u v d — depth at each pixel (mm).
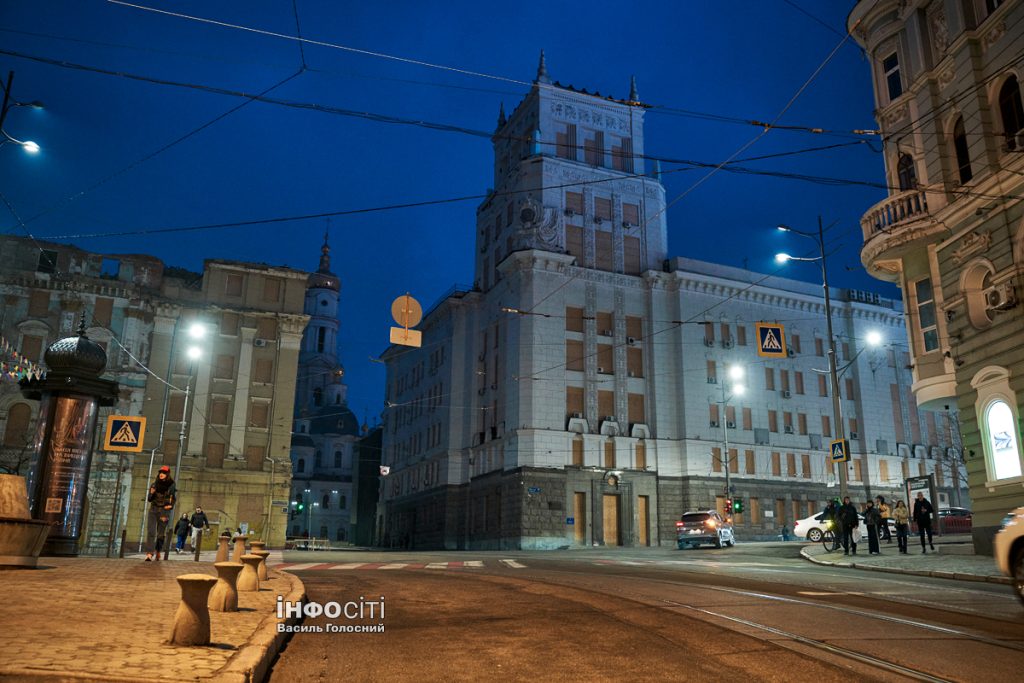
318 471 103812
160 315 47219
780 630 9102
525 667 7191
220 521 45781
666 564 23047
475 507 54656
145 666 5738
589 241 53344
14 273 44625
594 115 56625
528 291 50594
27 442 42656
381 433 87688
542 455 48375
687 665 7258
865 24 26766
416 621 10016
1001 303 20688
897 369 60094
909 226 23828
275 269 50312
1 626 7160
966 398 22328
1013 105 21250
